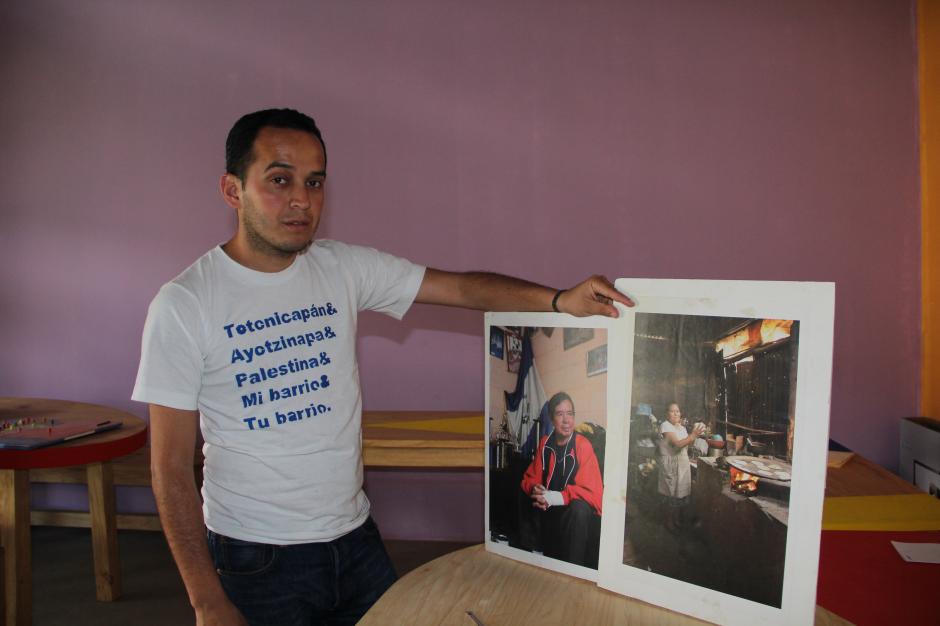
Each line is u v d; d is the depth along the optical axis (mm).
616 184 3082
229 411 1294
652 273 3090
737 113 3018
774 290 888
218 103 3199
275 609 1313
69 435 2238
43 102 3260
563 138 3090
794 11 2971
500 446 1175
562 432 1098
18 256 3316
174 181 3238
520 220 3127
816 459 855
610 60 3055
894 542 1446
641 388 999
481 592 1049
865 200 2996
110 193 3264
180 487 1199
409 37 3125
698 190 3051
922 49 2916
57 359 3336
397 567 2973
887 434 3047
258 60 3176
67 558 3072
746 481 909
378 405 3252
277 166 1252
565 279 3127
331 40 3146
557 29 3068
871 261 3010
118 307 3293
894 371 3029
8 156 3287
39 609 2613
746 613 904
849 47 2959
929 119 2898
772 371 890
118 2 3201
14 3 3238
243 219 1309
